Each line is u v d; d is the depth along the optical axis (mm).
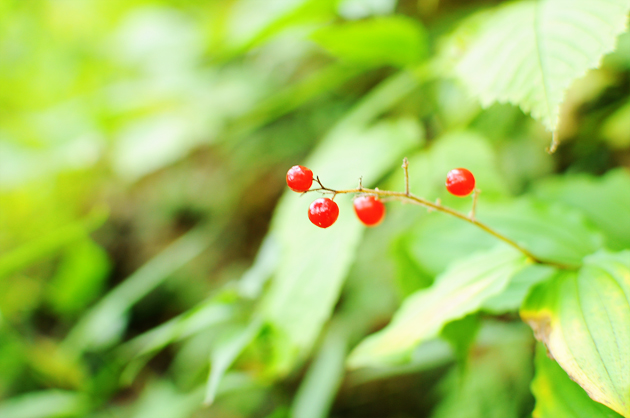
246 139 746
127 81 759
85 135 658
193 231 743
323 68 681
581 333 258
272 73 686
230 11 636
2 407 499
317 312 315
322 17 415
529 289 275
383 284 521
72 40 873
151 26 701
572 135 457
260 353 338
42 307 685
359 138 358
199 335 593
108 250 835
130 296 515
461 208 332
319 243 327
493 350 429
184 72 674
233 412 566
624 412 246
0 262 434
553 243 302
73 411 476
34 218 801
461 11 504
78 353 486
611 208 325
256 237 739
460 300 276
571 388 271
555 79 272
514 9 304
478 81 290
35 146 695
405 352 286
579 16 278
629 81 437
